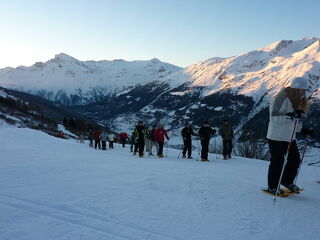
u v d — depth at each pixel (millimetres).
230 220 3885
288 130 5086
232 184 5988
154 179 6211
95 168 7570
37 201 4379
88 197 4633
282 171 4875
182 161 11953
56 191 4957
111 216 3857
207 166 9477
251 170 8641
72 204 4270
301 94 5062
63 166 7656
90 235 3268
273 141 5211
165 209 4203
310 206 4629
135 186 5477
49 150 13141
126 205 4309
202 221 3814
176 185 5695
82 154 12133
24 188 5105
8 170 6777
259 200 4840
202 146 12953
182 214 4027
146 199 4641
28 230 3348
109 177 6312
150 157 14359
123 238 3229
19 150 11719
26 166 7422
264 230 3615
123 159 10844
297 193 5312
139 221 3721
